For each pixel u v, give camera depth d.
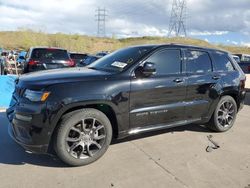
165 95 5.21
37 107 4.19
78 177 4.19
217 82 6.03
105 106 4.76
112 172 4.36
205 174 4.40
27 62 12.71
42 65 12.59
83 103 4.36
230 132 6.47
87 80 4.49
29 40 63.06
